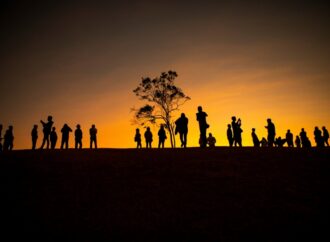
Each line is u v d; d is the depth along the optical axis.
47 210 9.25
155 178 12.35
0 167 14.39
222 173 12.83
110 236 7.54
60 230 7.89
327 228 7.79
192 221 8.34
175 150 18.83
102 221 8.43
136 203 9.71
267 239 7.30
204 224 8.14
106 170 13.80
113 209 9.27
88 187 11.38
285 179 11.82
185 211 9.02
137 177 12.54
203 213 8.84
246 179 11.92
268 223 8.14
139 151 19.16
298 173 12.55
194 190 10.78
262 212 8.84
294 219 8.35
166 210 9.11
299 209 8.99
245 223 8.16
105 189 11.11
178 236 7.50
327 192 10.30
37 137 21.80
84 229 7.94
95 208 9.38
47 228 8.02
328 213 8.66
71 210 9.25
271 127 20.53
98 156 17.30
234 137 21.06
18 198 10.30
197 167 13.90
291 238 7.33
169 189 10.95
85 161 15.80
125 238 7.42
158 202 9.75
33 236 7.57
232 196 10.13
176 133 19.59
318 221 8.20
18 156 17.28
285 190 10.61
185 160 15.37
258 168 13.49
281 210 8.95
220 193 10.44
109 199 10.10
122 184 11.65
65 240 7.35
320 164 13.75
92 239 7.38
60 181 12.20
